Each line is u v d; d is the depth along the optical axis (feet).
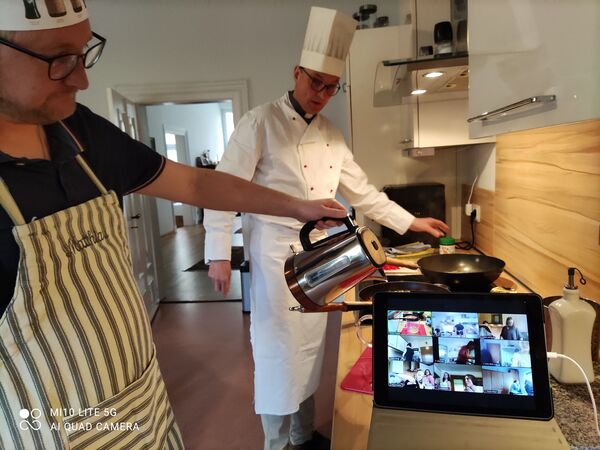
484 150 6.68
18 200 2.25
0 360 2.18
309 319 5.23
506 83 3.07
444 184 8.20
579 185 3.68
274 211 3.60
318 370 5.48
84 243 2.51
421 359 2.32
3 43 1.86
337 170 5.51
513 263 5.49
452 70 5.05
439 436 2.08
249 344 9.52
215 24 10.77
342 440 2.53
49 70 1.98
